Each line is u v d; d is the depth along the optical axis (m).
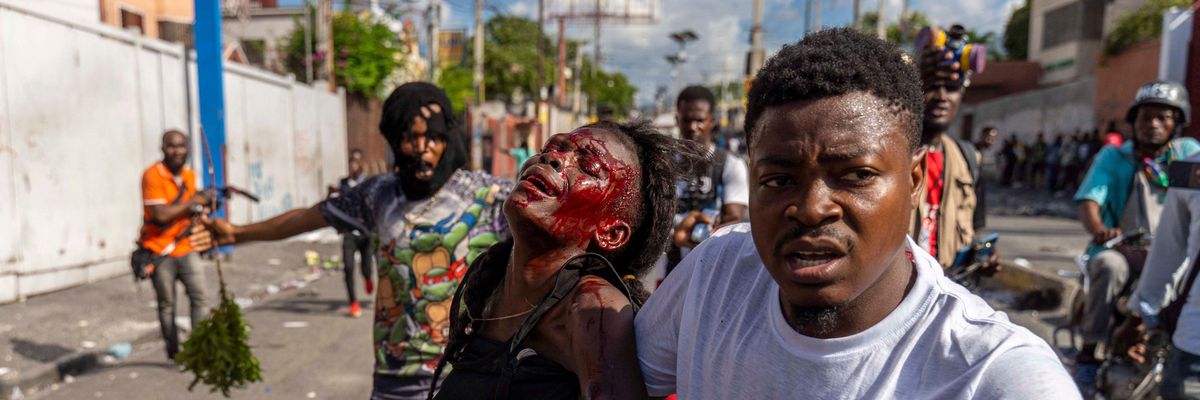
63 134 7.41
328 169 15.08
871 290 1.04
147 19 15.08
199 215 3.15
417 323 2.58
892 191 0.98
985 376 0.95
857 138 0.95
